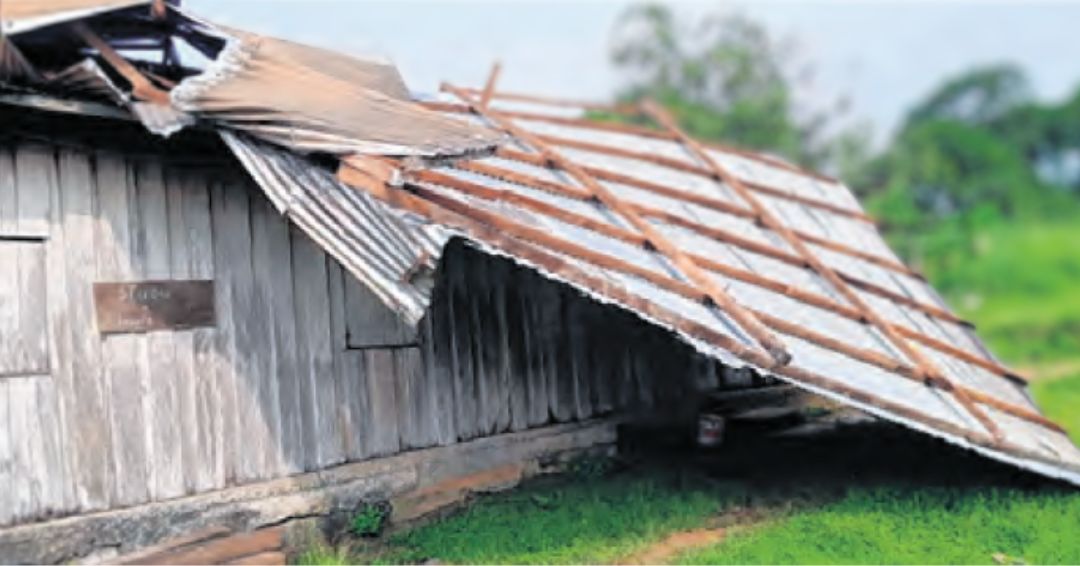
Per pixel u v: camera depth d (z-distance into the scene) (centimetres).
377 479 838
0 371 630
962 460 1041
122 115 665
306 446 790
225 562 722
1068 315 2730
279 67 782
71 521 649
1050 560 749
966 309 2986
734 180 1236
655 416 1150
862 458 1076
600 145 1209
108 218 690
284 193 679
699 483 982
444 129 798
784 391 1380
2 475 626
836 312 995
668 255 881
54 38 664
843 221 1371
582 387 1057
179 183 731
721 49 3183
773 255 1073
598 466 1041
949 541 790
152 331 705
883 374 900
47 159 665
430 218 715
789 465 1052
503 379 970
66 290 665
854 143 3397
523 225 780
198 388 727
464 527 842
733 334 779
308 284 807
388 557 780
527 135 1093
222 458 736
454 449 907
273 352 776
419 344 891
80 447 661
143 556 681
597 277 746
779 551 764
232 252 758
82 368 667
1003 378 1148
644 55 3203
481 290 955
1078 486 914
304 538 781
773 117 3127
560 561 762
